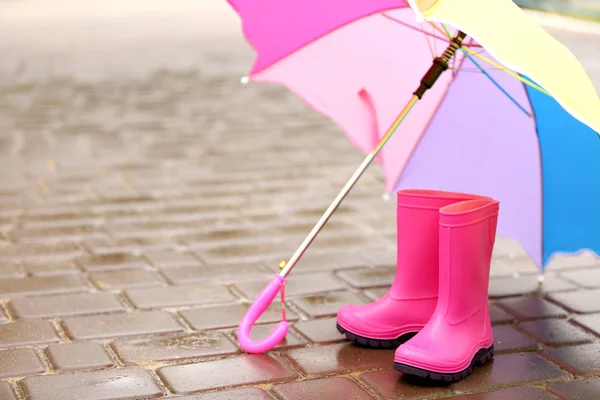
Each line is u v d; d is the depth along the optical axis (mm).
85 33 17047
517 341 4082
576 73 3363
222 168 7414
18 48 14703
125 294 4570
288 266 3961
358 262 5172
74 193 6574
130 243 5441
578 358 3893
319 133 8898
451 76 4367
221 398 3434
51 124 9047
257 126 9156
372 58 4344
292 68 4188
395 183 4609
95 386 3504
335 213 6211
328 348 3953
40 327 4105
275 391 3504
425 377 3559
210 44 15562
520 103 4262
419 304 3955
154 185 6844
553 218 4543
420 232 3898
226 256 5230
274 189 6809
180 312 4332
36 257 5141
